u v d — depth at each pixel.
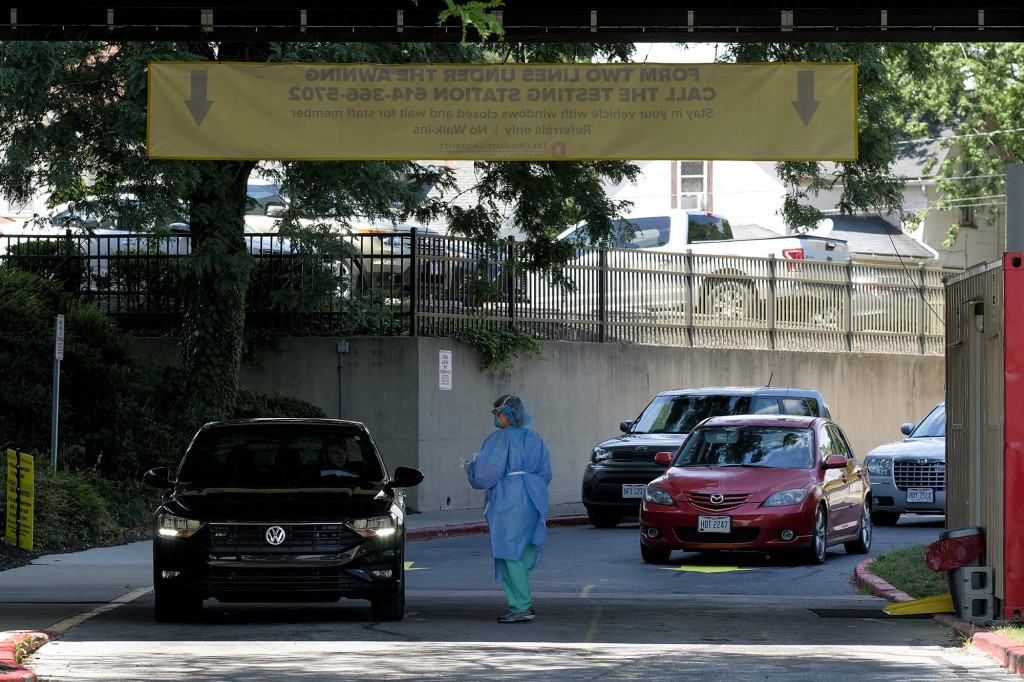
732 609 32.91
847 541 45.22
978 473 29.92
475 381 63.03
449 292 62.72
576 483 68.12
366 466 31.77
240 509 29.03
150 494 52.84
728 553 45.28
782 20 33.69
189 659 25.27
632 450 54.03
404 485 31.56
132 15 34.28
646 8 33.19
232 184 52.28
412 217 58.44
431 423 60.50
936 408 60.41
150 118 34.12
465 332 62.50
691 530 41.28
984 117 127.69
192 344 57.00
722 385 75.44
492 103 34.25
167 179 47.69
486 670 24.33
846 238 116.38
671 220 87.62
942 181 126.38
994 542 29.02
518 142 34.22
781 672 24.36
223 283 52.34
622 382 70.69
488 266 63.47
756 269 78.25
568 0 32.69
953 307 32.25
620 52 53.97
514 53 52.84
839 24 33.91
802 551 42.00
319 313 61.88
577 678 23.66
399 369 60.22
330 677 23.52
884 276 85.06
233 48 51.38
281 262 62.31
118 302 64.12
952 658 25.98
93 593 34.28
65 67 49.88
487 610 32.56
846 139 33.94
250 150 34.16
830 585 37.72
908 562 38.81
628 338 72.06
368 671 24.11
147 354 62.56
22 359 51.62
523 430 30.55
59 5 33.38
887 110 59.34
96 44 49.59
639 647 27.08
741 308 77.56
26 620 29.84
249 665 24.64
